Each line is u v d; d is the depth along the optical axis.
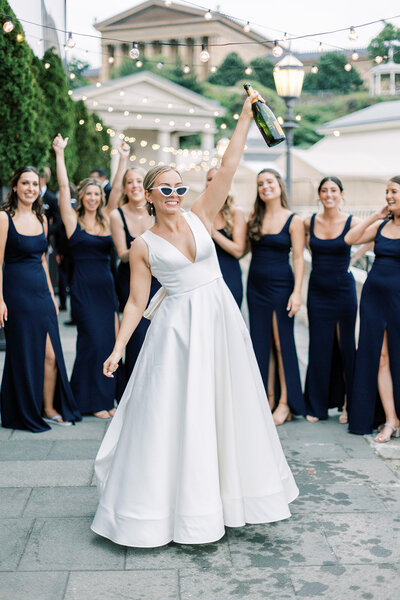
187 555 3.06
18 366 4.79
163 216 3.12
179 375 3.07
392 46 43.62
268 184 4.99
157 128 29.33
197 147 51.12
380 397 4.80
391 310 4.65
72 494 3.70
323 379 5.13
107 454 3.33
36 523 3.35
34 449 4.43
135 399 3.11
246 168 27.62
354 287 5.10
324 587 2.80
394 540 3.19
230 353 3.13
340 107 52.06
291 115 9.25
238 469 3.11
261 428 3.14
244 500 3.12
